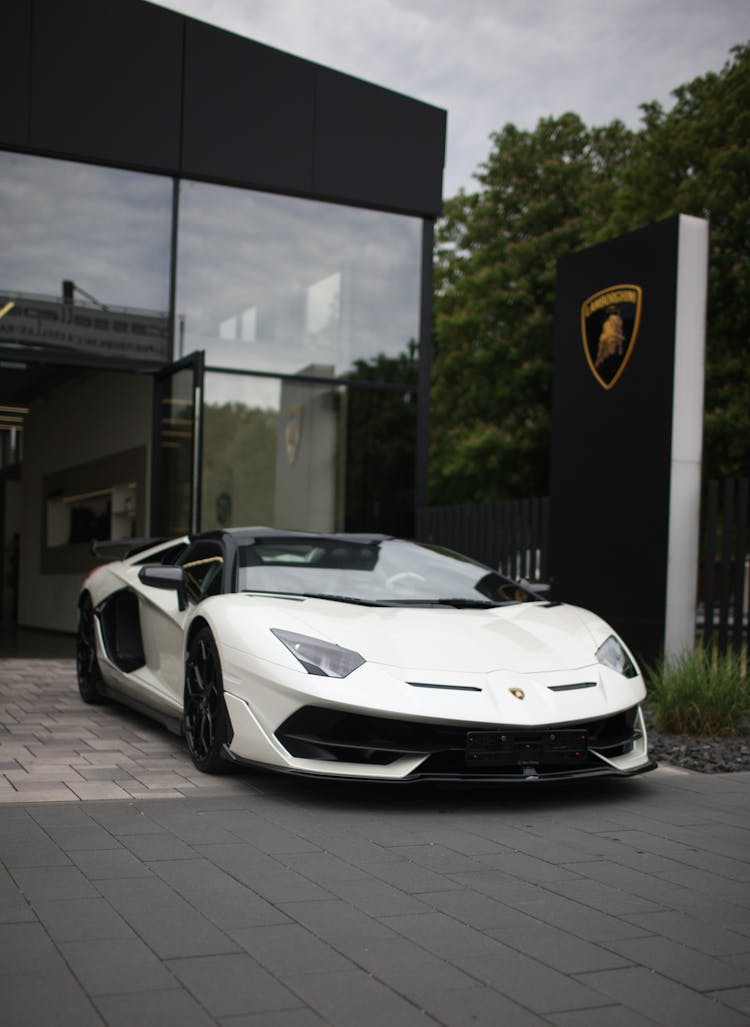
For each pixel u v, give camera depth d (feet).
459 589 15.17
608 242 24.09
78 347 28.71
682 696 17.71
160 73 29.27
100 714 18.52
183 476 27.76
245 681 12.28
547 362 69.56
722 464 55.93
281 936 7.34
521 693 11.88
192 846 9.77
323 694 11.51
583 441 24.62
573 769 12.27
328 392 32.09
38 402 47.70
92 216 28.94
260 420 31.12
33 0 27.73
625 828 11.05
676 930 7.72
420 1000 6.31
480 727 11.49
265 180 30.63
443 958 7.02
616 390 23.65
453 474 74.74
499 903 8.27
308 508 31.65
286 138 30.91
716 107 58.13
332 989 6.43
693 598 22.38
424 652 12.30
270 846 9.85
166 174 29.76
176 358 29.86
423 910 8.03
